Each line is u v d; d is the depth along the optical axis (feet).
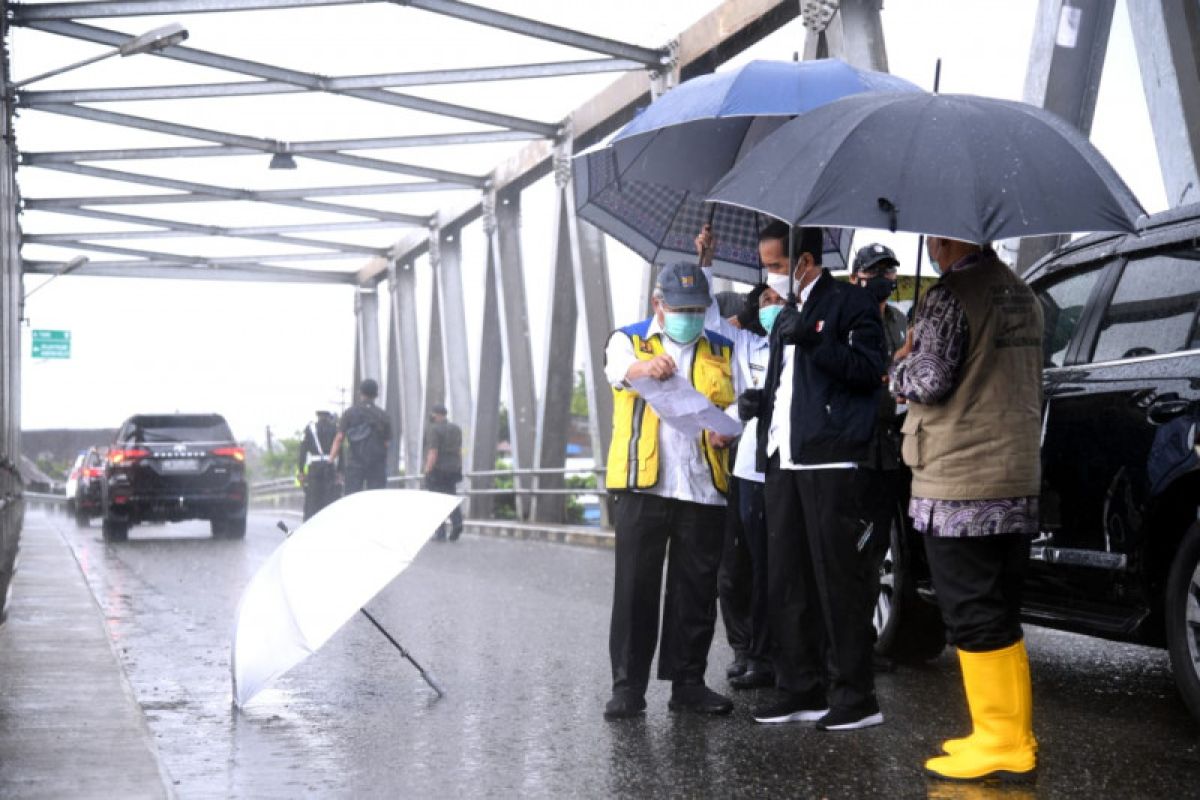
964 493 13.17
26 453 371.56
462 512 71.61
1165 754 14.51
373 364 94.07
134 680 20.07
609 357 16.38
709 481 16.40
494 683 19.54
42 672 19.07
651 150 18.48
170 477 59.16
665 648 16.98
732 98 16.08
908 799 12.71
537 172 62.44
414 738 15.81
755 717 16.20
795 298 15.17
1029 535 13.44
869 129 12.89
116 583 36.37
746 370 18.37
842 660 15.57
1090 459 16.49
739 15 43.78
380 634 25.03
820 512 15.23
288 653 16.03
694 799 12.81
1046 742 15.12
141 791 12.35
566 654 22.29
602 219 19.26
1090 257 18.37
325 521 16.63
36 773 13.04
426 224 76.79
